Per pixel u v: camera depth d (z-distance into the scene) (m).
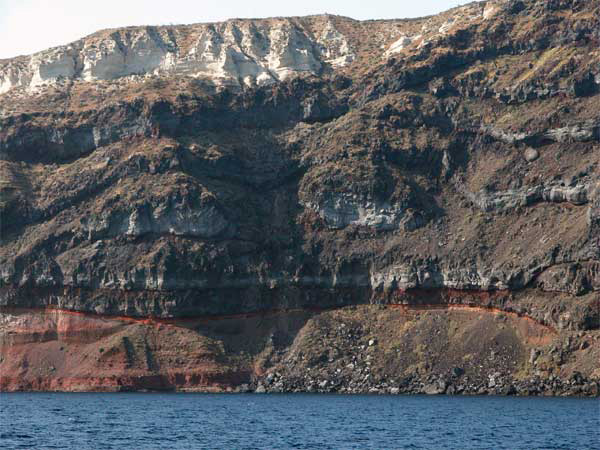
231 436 182.38
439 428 192.88
